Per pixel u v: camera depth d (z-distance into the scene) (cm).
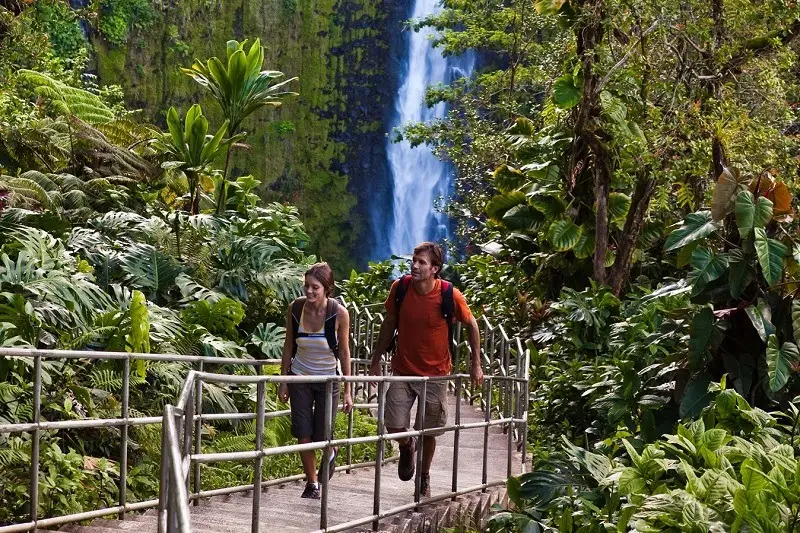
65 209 1124
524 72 2052
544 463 616
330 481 740
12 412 645
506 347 1083
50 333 771
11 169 1241
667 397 706
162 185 1331
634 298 1219
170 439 306
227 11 3566
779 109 1088
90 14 2012
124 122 1403
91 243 1021
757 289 665
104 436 707
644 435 649
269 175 3572
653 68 1116
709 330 651
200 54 3497
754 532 404
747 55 1087
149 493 673
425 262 622
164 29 3394
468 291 1576
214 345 903
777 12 1055
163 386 821
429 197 3544
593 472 568
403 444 639
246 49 3588
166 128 3397
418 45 3684
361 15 3747
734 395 581
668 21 1070
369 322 1192
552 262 1330
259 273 1116
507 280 1462
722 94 1084
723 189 669
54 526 523
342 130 3700
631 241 1262
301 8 3706
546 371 1097
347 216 3653
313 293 595
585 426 972
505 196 1376
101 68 3216
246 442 805
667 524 441
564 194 1307
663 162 1148
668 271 1437
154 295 1008
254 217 1356
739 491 419
